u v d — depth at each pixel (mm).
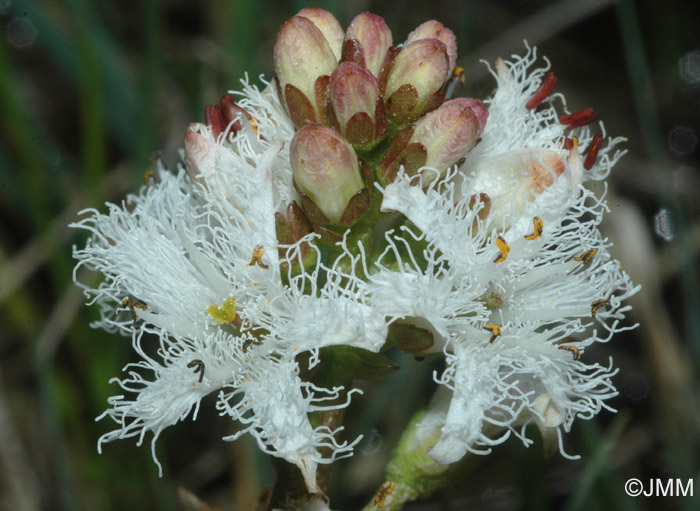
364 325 86
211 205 94
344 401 95
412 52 93
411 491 100
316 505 94
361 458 146
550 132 99
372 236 94
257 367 89
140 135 137
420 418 100
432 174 91
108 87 148
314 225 92
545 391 95
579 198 95
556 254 93
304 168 90
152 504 144
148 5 135
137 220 97
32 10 147
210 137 94
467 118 90
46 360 134
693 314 140
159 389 90
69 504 132
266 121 97
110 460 143
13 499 145
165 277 92
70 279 143
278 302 90
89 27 146
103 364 141
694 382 142
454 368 89
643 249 147
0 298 150
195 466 154
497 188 92
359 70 90
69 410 145
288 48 94
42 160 150
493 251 89
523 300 93
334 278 93
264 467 134
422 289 87
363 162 92
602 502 129
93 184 142
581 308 93
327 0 145
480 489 149
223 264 91
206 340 89
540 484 122
